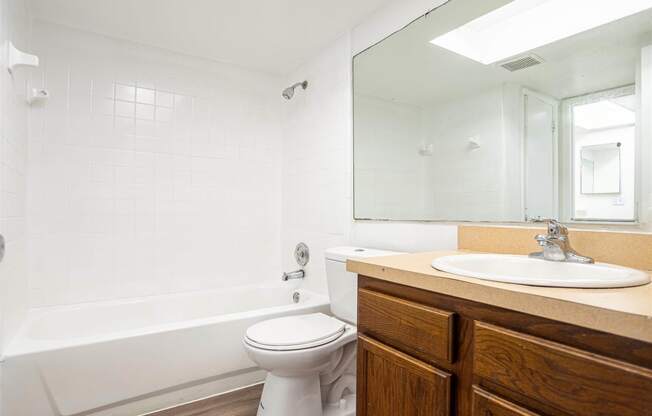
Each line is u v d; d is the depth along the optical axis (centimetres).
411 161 175
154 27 214
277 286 270
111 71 226
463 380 82
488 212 143
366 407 108
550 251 109
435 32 164
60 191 210
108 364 154
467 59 151
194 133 255
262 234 282
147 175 238
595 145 112
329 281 186
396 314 99
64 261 211
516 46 134
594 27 113
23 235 186
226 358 181
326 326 166
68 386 147
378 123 194
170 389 173
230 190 269
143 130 236
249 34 221
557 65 122
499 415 73
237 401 182
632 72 105
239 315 187
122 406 162
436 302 89
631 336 55
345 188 218
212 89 262
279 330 160
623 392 56
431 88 166
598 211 112
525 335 70
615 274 90
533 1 129
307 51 244
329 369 174
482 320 79
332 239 228
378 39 194
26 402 140
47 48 207
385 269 102
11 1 153
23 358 139
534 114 128
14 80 158
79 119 216
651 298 65
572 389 62
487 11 143
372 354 106
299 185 265
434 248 164
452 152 157
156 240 240
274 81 288
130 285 230
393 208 185
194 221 254
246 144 276
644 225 102
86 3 189
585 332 62
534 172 128
